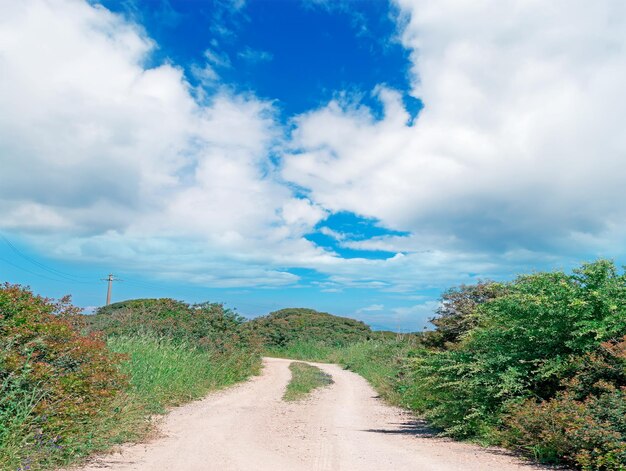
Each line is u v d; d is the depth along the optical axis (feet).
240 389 68.44
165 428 36.60
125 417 33.40
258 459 27.12
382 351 111.75
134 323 75.20
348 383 84.94
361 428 40.96
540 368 33.65
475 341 41.50
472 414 34.88
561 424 26.58
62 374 29.12
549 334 35.58
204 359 71.00
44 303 34.55
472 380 36.11
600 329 31.76
